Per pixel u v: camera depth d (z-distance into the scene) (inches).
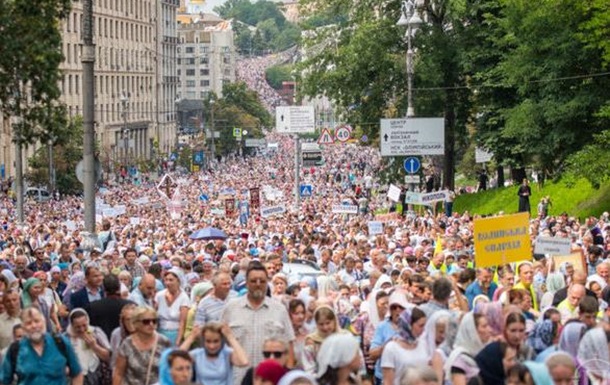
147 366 843.4
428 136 3371.1
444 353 834.2
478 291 1161.4
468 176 5787.4
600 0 2842.0
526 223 1208.8
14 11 1504.7
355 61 3833.7
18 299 970.7
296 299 916.6
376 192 5438.0
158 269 1248.2
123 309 908.6
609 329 840.9
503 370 771.4
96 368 944.3
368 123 3924.7
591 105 3102.9
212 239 2241.6
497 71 3491.6
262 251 1766.7
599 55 3078.2
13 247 1898.4
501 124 3673.7
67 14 1565.0
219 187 6614.2
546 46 3107.8
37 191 6131.9
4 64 1524.4
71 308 1115.9
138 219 3213.6
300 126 5748.0
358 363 725.3
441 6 3804.1
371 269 1422.2
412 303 1033.5
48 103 1584.6
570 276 1279.5
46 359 832.9
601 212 3137.3
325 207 4210.1
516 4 3171.8
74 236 2324.1
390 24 3828.7
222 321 868.0
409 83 3265.3
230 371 805.9
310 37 3991.1
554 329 934.4
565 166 3208.7
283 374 682.8
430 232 2326.5
